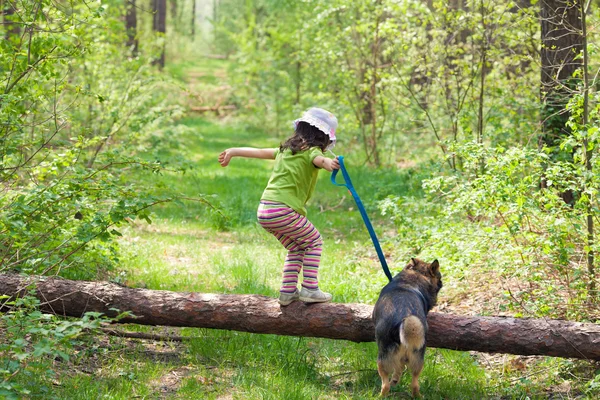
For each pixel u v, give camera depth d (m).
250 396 4.64
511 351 4.96
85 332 5.19
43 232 5.81
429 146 15.52
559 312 5.62
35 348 3.99
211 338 5.62
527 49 9.55
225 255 8.79
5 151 5.69
